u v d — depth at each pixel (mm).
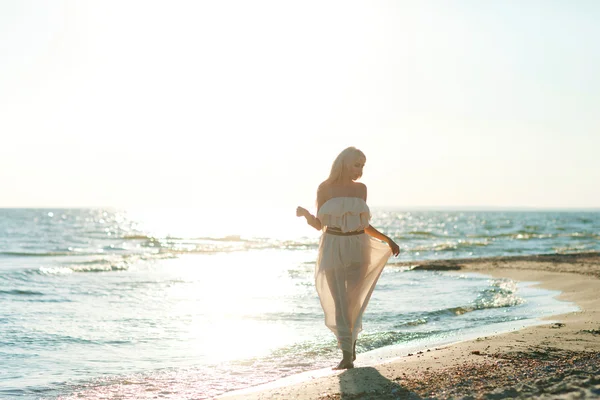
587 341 6184
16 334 8195
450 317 9477
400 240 48438
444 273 18125
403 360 5410
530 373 4340
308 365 6164
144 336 8078
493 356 5328
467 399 3730
